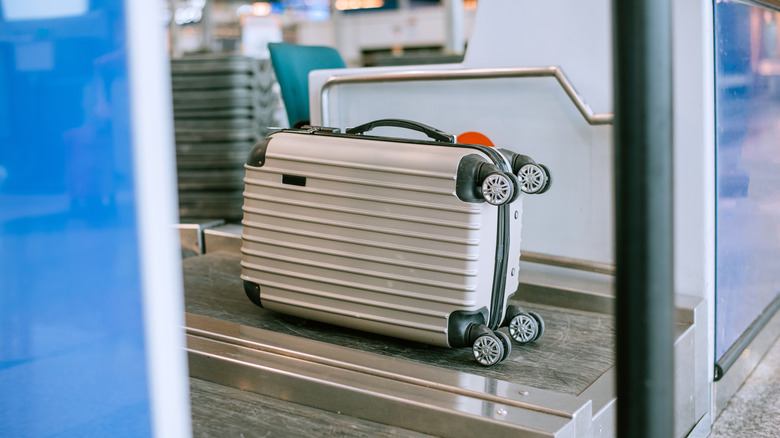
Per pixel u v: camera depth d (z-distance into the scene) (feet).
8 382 3.04
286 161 6.79
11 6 2.78
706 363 7.34
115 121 2.77
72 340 2.97
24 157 2.85
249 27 31.99
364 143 6.53
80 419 3.02
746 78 8.04
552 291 8.01
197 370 6.46
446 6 20.56
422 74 8.25
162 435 2.96
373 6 33.06
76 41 2.75
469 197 6.00
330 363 6.16
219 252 10.37
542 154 8.16
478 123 8.41
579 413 5.30
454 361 6.43
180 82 11.62
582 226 8.10
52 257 2.91
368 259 6.50
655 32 2.72
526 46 8.18
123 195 2.82
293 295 6.94
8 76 2.82
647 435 2.97
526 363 6.41
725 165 7.63
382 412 5.64
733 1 7.57
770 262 9.21
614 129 2.86
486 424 5.23
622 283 2.92
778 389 8.16
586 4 7.79
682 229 7.43
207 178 11.64
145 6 2.72
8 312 2.98
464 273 6.13
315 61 10.48
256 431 5.49
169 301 2.92
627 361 2.95
